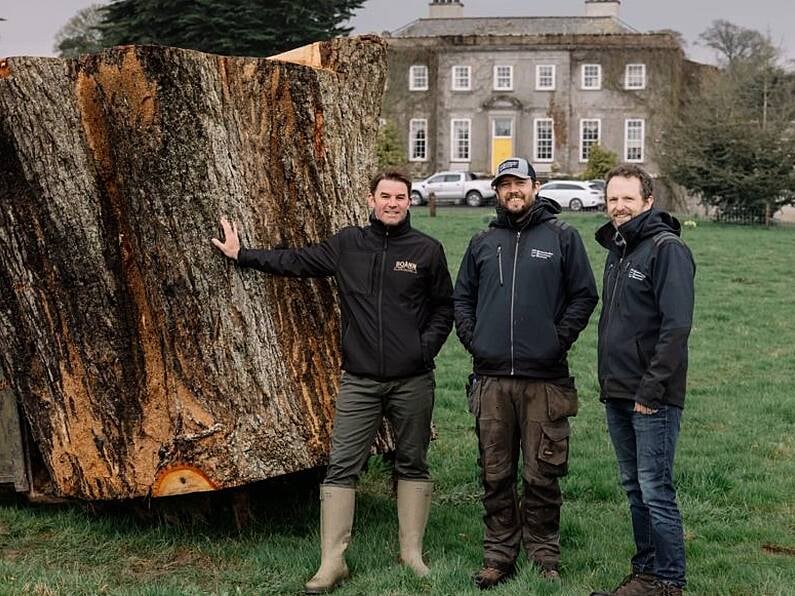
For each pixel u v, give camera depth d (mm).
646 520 5184
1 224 5793
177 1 36000
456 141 58156
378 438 6512
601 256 21984
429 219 31938
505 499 5434
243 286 5785
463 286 5516
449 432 8922
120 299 5785
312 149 6164
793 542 6164
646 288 4902
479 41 57562
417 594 5203
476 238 5504
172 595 5078
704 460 7805
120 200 5770
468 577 5320
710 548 6016
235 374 5723
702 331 14312
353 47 6621
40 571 5453
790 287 18625
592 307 5328
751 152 33500
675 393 4793
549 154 57781
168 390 5746
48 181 5711
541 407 5320
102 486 5801
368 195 6645
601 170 51719
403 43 58031
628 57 56719
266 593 5277
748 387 10820
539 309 5270
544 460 5316
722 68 46531
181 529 6148
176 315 5703
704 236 28266
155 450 5723
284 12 36250
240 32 35656
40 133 5684
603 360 5059
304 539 5973
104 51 5648
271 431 5785
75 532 6133
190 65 5668
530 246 5312
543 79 57562
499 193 5348
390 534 6156
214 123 5758
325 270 5578
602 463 7711
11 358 5961
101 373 5781
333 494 5379
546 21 62125
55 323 5828
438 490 7234
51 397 5883
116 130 5672
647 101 56625
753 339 13750
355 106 6582
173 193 5660
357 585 5320
